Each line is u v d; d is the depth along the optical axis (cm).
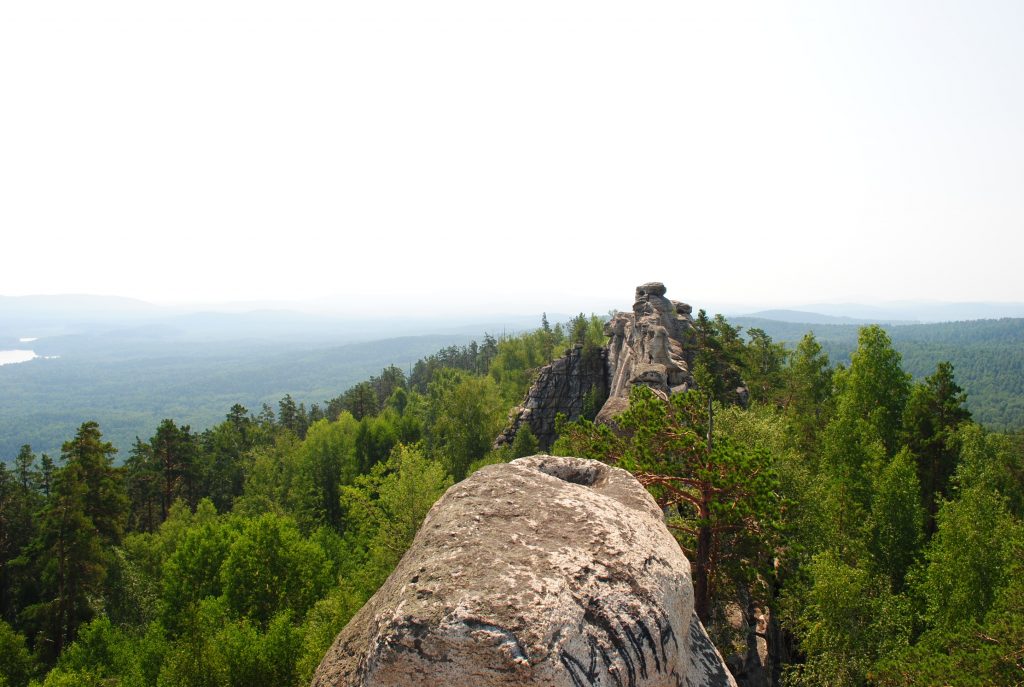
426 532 665
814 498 2652
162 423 6588
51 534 4112
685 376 4219
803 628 2236
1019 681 1471
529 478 764
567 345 10331
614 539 637
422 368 18050
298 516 5775
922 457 3581
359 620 646
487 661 485
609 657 527
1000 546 2181
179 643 2438
